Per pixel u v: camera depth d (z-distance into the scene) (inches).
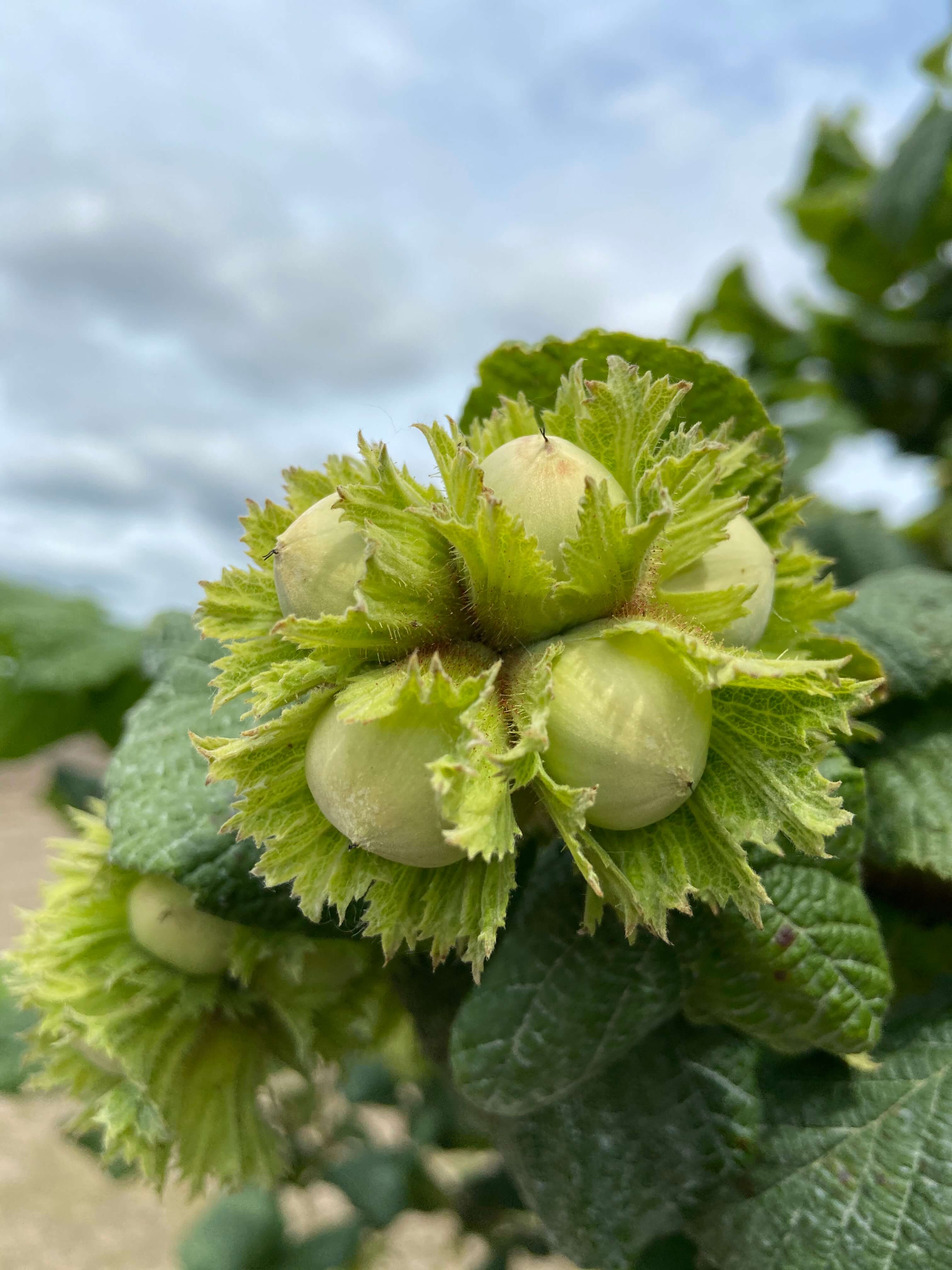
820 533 11.7
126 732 5.9
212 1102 5.8
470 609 4.1
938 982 6.2
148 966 5.7
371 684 3.9
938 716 6.2
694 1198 5.4
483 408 6.0
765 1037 5.1
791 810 3.9
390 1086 10.5
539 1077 5.0
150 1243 15.5
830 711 3.9
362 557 4.0
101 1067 5.8
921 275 14.8
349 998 6.0
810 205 14.4
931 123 12.4
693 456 4.0
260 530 4.5
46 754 11.4
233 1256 10.1
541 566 3.9
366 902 4.9
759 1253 5.3
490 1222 10.0
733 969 4.9
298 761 4.0
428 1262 14.5
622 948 5.0
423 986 5.7
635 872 4.0
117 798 5.4
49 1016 5.8
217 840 5.2
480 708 3.8
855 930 4.9
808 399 15.9
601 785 3.8
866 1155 5.3
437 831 3.8
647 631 3.8
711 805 4.1
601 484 3.8
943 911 6.2
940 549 13.6
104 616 10.7
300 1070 6.2
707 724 3.9
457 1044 5.1
